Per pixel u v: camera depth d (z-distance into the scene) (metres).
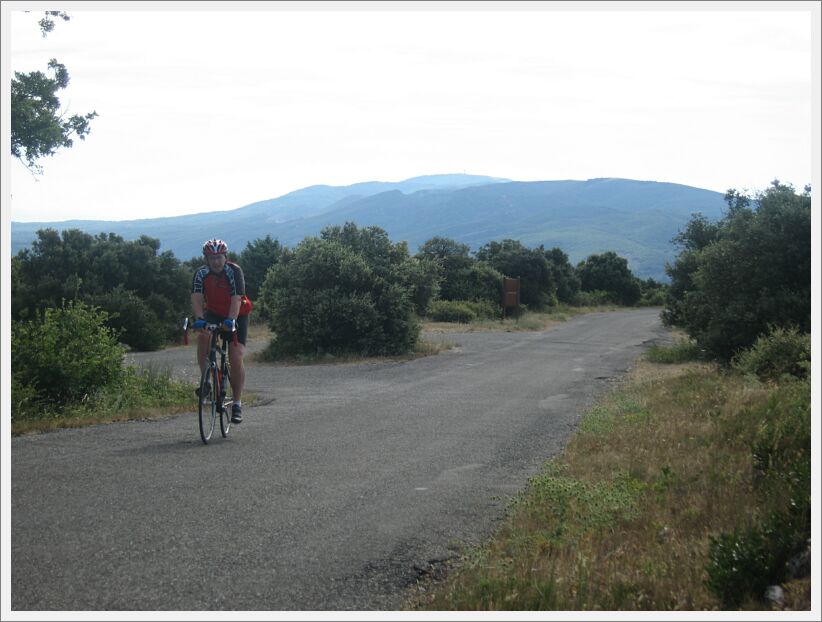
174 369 20.30
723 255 17.53
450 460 8.30
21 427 9.45
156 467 7.61
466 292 48.19
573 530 5.69
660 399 12.16
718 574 4.78
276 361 22.28
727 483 6.68
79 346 11.63
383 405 12.59
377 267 23.98
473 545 5.55
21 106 20.06
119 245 31.39
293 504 6.44
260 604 4.55
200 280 8.98
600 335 33.59
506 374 17.94
